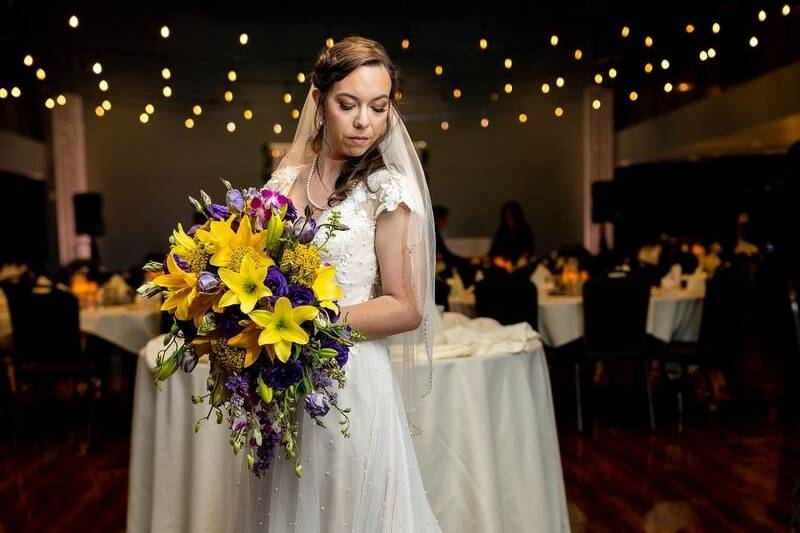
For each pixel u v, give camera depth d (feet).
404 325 6.74
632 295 19.25
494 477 10.11
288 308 5.68
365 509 6.69
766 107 33.32
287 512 6.70
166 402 10.26
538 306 20.48
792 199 12.92
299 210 7.13
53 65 45.78
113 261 49.85
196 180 50.57
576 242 51.62
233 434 5.94
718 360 19.67
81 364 19.03
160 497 10.25
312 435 6.63
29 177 44.65
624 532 12.62
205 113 50.39
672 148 43.06
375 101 6.54
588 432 19.04
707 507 13.66
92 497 14.89
